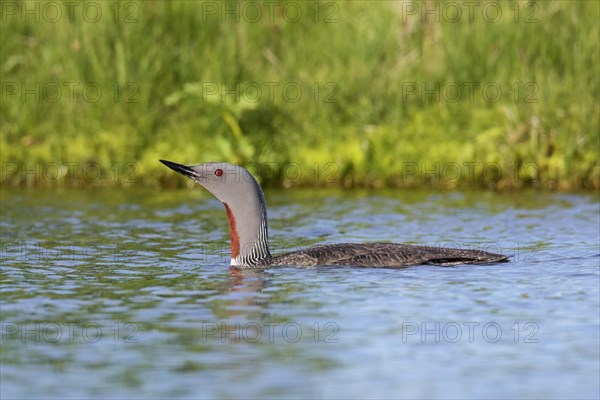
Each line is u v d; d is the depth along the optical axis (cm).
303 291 1127
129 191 1827
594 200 1698
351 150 1886
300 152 1900
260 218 1259
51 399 831
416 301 1087
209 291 1132
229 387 857
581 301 1082
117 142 1903
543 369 902
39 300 1096
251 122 1939
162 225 1516
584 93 1902
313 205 1677
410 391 853
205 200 1730
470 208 1636
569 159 1833
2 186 1873
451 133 1930
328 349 948
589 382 872
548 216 1559
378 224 1520
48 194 1789
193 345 956
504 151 1858
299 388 857
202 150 1891
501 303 1078
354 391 852
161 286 1155
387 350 946
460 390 855
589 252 1305
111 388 854
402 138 1920
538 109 1897
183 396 837
